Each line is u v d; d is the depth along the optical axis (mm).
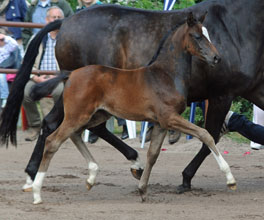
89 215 9531
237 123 13352
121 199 10922
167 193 11461
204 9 11539
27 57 11891
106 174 13570
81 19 11984
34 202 10336
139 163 12156
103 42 11750
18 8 18594
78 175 13336
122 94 10336
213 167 14719
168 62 10305
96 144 17516
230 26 11477
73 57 11977
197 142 17531
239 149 17047
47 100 17062
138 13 11805
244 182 12734
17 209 9922
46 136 11320
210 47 10070
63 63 12133
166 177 13297
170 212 9789
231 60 11383
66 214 9586
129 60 11609
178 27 10375
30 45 11938
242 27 11508
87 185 11039
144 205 10320
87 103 10281
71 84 10344
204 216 9539
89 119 10359
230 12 11539
